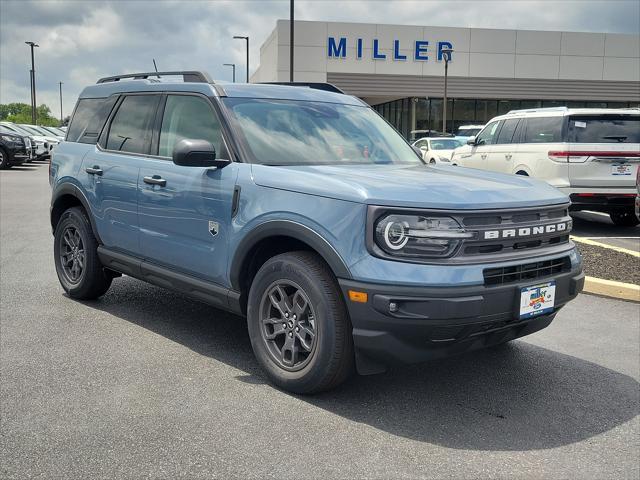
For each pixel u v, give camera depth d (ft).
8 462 9.73
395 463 9.96
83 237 18.15
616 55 129.59
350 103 16.93
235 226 13.11
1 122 98.48
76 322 16.92
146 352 14.73
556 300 12.19
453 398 12.59
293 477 9.47
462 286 10.69
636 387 13.38
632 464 10.16
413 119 131.13
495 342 11.92
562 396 12.83
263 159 13.52
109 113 18.03
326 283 11.58
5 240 29.96
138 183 15.81
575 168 32.78
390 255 10.84
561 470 9.91
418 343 10.96
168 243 15.01
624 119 33.40
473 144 41.65
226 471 9.59
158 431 10.82
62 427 10.90
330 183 11.72
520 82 128.67
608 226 38.50
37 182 63.46
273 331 12.96
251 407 11.85
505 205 11.59
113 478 9.34
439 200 11.00
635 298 20.08
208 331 16.39
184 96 15.56
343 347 11.57
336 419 11.46
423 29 123.85
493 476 9.68
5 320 17.02
